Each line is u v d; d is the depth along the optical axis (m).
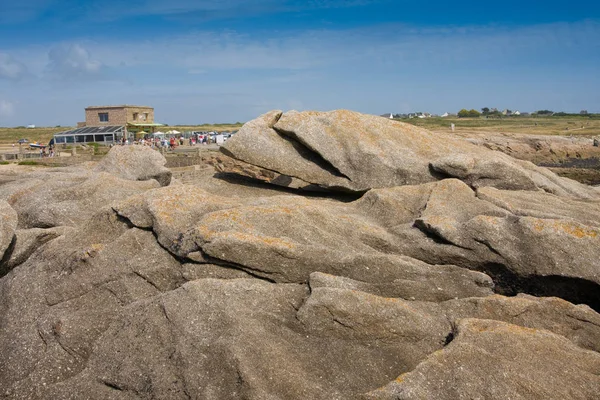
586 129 157.75
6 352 12.73
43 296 14.25
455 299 12.77
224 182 22.25
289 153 21.44
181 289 12.54
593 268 13.64
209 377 10.47
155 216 15.16
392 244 15.28
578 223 14.35
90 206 20.27
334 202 19.00
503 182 19.39
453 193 17.06
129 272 14.25
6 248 16.17
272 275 13.65
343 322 11.70
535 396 9.60
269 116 22.66
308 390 10.10
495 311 12.28
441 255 14.91
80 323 12.85
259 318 11.89
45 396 11.47
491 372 9.96
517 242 14.41
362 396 9.85
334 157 20.72
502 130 149.12
